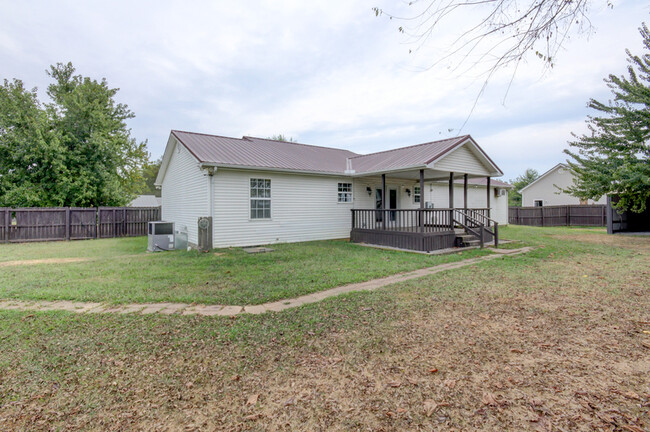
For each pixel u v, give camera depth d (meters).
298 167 11.96
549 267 7.59
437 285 5.88
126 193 22.08
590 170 14.45
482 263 8.17
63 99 17.94
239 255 9.33
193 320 4.16
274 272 7.02
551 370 2.87
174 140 12.98
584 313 4.36
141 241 14.24
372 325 3.93
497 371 2.86
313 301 4.96
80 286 5.91
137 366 3.01
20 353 3.28
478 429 2.12
